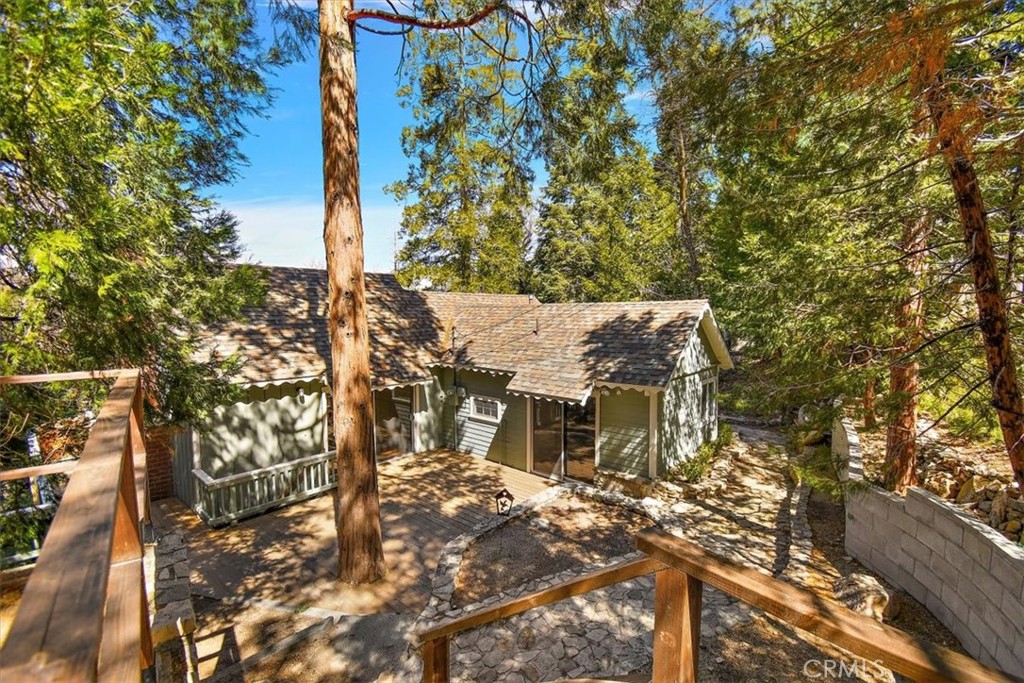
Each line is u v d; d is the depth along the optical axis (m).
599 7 6.94
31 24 3.41
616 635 6.02
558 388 10.83
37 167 4.07
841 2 4.68
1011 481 6.89
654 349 10.77
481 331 14.09
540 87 8.21
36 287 4.03
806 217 6.21
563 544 8.53
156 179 5.26
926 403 9.47
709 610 6.30
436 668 3.55
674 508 9.81
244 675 5.50
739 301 10.46
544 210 27.02
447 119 8.97
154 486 10.48
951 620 5.84
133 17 4.77
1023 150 3.74
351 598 7.04
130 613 1.69
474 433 13.41
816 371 6.64
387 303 14.41
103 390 5.08
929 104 4.20
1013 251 5.25
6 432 4.95
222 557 8.18
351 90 7.24
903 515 6.73
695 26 5.35
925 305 6.09
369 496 7.44
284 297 11.98
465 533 8.87
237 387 7.19
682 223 20.75
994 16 4.27
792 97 4.47
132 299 4.92
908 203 5.89
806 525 8.80
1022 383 5.26
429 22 7.39
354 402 7.33
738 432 15.42
